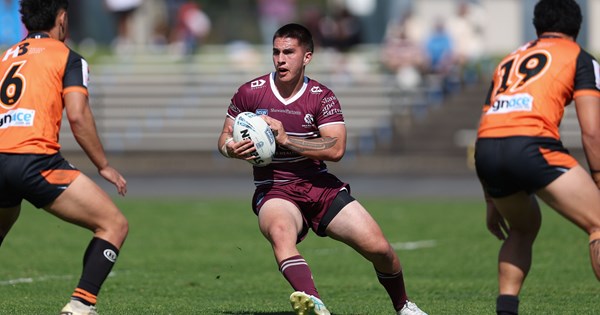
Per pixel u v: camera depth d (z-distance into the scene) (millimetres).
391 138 92438
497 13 107625
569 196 21812
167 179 82562
